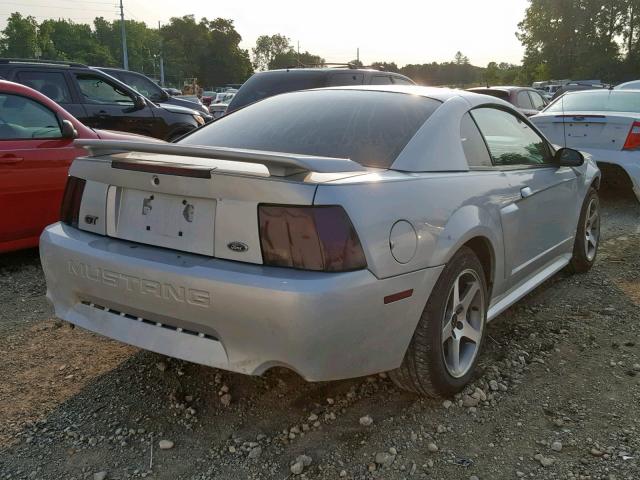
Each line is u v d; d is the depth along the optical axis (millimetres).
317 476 2406
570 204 4328
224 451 2572
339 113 3201
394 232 2480
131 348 3510
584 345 3564
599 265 5156
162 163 2578
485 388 3064
